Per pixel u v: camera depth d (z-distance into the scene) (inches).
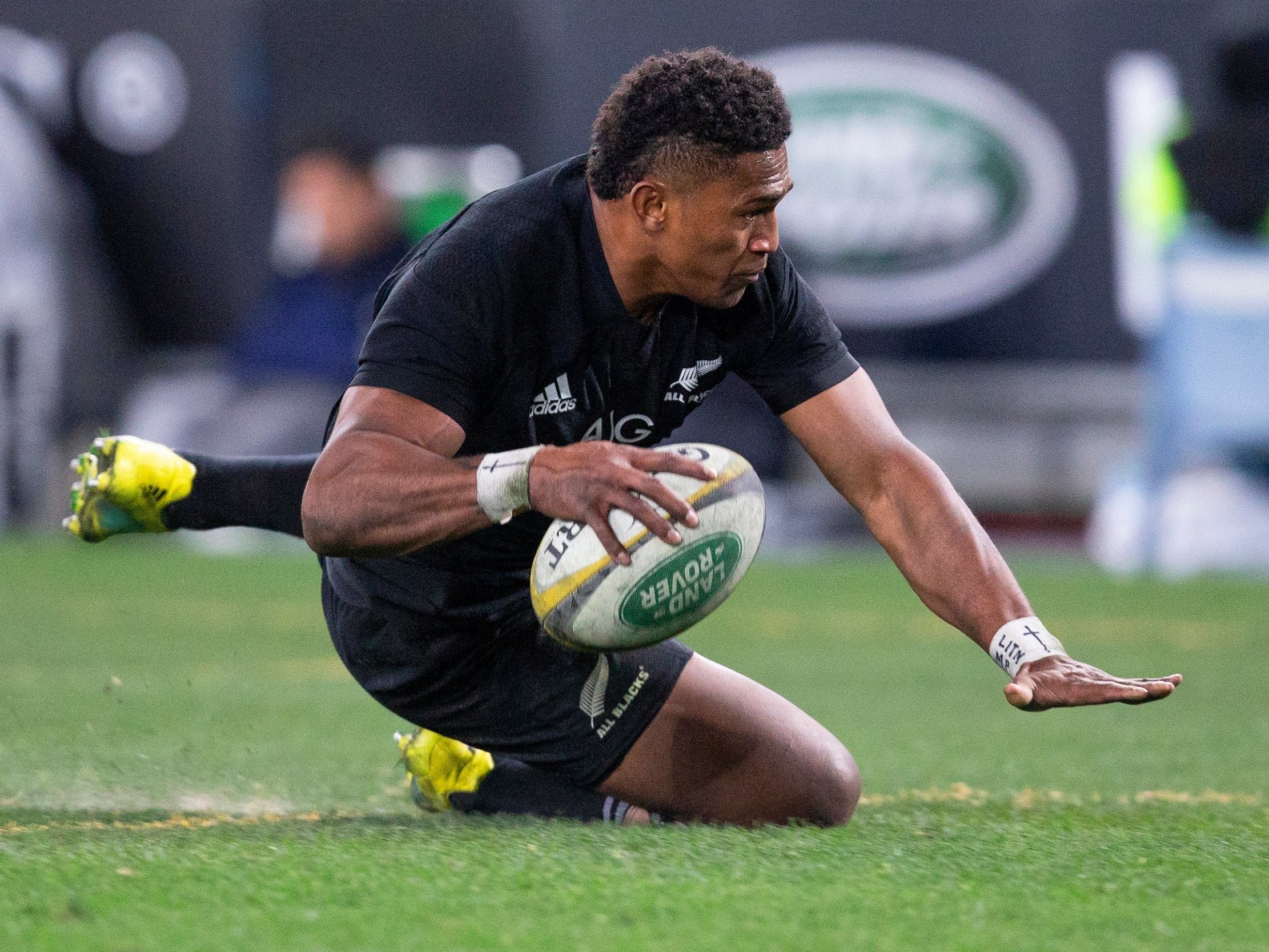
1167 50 1732.3
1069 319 1756.9
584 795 484.4
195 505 546.9
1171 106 1731.1
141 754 635.5
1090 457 1766.7
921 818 477.4
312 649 1024.2
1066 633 1132.5
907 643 1104.2
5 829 446.9
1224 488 1565.0
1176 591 1378.0
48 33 1843.0
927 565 445.7
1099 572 1560.0
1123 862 389.4
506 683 470.3
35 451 1792.6
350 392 416.5
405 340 411.5
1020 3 1734.7
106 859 377.1
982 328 1760.6
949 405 1764.3
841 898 346.0
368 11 1807.3
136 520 550.6
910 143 1740.9
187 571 1496.1
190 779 578.6
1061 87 1740.9
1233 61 1526.8
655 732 464.8
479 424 436.1
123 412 1881.2
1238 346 1526.8
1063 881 367.2
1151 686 399.2
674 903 338.0
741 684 475.5
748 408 1772.9
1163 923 331.6
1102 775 605.6
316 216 1765.5
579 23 1781.5
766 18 1744.6
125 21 1845.5
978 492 1771.7
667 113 398.3
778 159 403.9
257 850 390.0
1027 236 1747.0
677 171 399.5
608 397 442.3
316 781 579.8
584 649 409.1
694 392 455.5
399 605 464.4
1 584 1370.6
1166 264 1542.8
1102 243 1747.0
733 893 347.6
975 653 1051.9
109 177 1861.5
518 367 426.3
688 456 407.2
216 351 1894.7
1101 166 1742.1
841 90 1743.4
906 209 1744.6
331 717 750.5
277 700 805.2
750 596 1374.3
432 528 394.9
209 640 1059.3
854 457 460.8
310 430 1699.1
